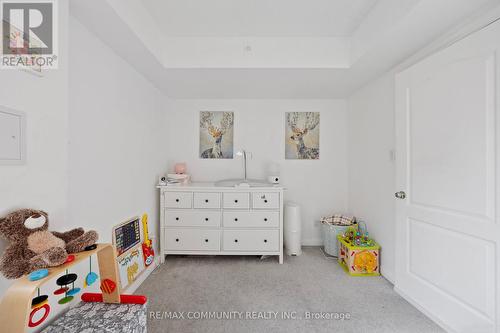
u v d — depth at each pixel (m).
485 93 1.23
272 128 2.99
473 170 1.30
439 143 1.50
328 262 2.49
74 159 1.32
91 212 1.46
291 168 2.99
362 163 2.58
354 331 1.48
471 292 1.31
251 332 1.47
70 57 1.28
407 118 1.78
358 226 2.61
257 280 2.11
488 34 1.21
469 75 1.31
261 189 2.45
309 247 2.94
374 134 2.34
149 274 2.21
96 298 1.15
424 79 1.61
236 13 1.72
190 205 2.46
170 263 2.45
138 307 1.11
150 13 1.71
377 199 2.29
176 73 2.15
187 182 2.66
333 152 2.98
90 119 1.45
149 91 2.35
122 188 1.83
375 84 2.31
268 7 1.65
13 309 0.69
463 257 1.36
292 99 2.99
